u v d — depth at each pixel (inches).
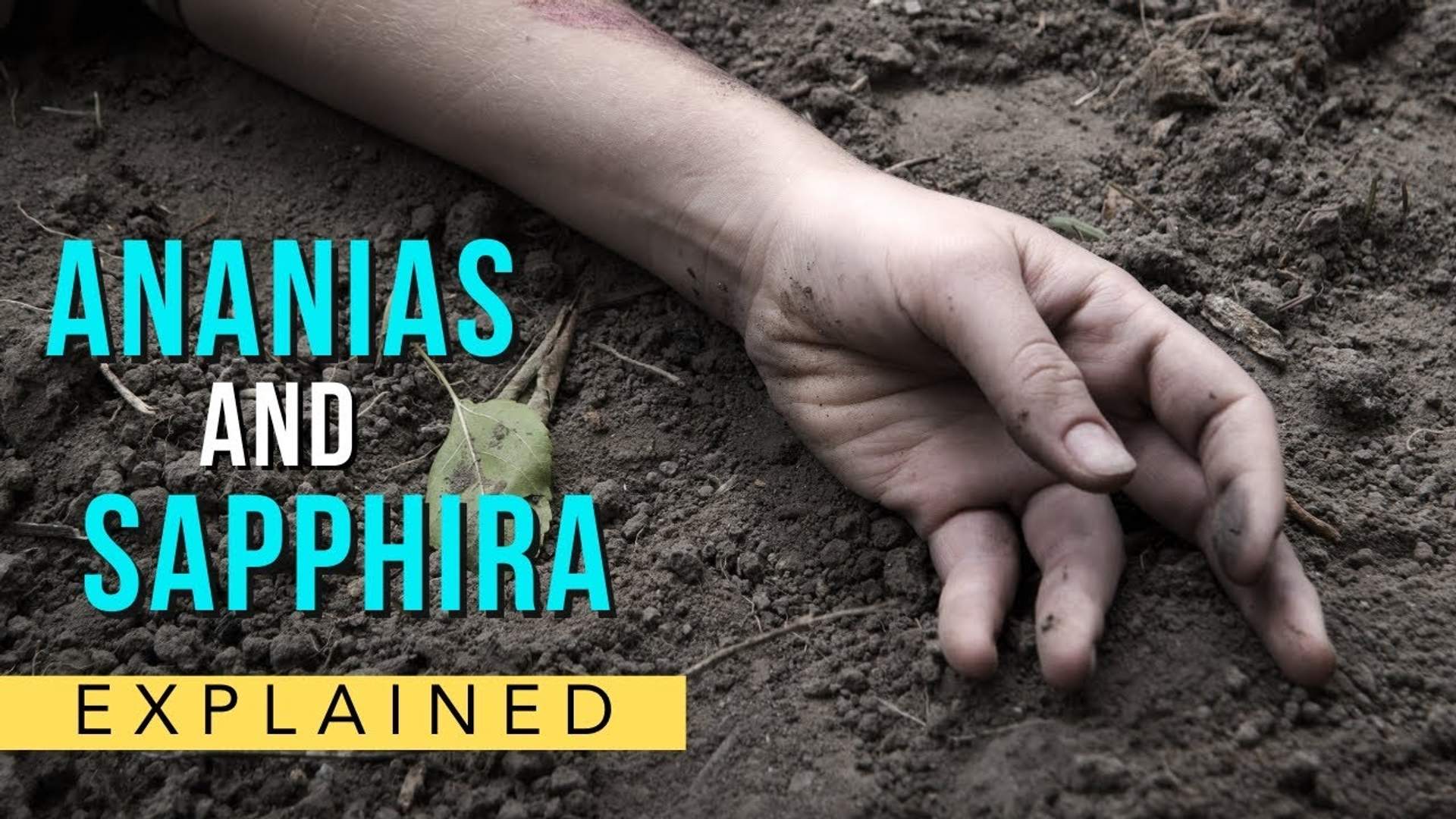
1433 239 27.5
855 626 23.8
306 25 27.4
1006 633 22.7
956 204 23.6
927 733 22.5
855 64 29.8
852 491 24.8
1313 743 21.6
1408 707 22.1
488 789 22.6
